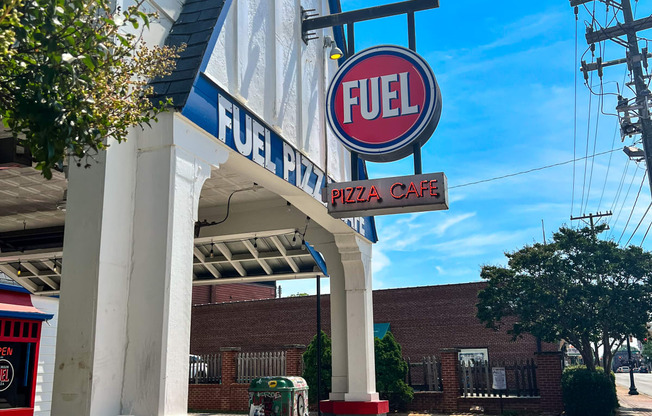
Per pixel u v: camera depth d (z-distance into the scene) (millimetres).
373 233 14148
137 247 6473
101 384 5844
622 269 21609
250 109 8625
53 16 4113
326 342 23484
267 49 9617
